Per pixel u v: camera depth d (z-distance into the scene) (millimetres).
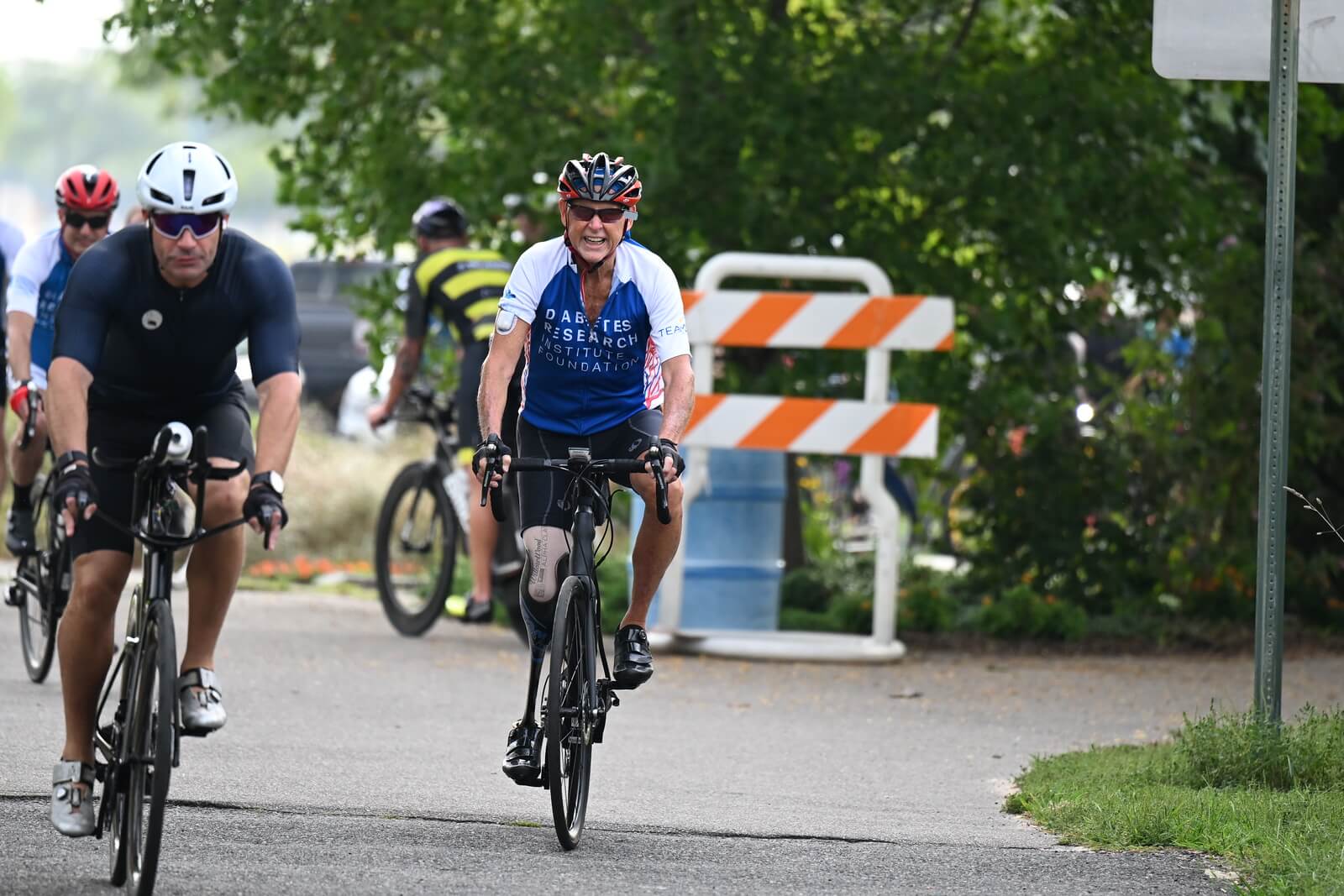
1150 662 36750
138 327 17891
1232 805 20750
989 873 18484
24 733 24328
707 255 40125
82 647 17531
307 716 27422
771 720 29172
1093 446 41312
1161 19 22922
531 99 40156
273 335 17984
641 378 20297
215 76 42438
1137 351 42625
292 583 46750
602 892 17188
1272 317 22641
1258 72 22953
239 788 21344
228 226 18234
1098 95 39125
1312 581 41156
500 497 20344
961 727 29031
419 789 22141
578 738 19188
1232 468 41312
